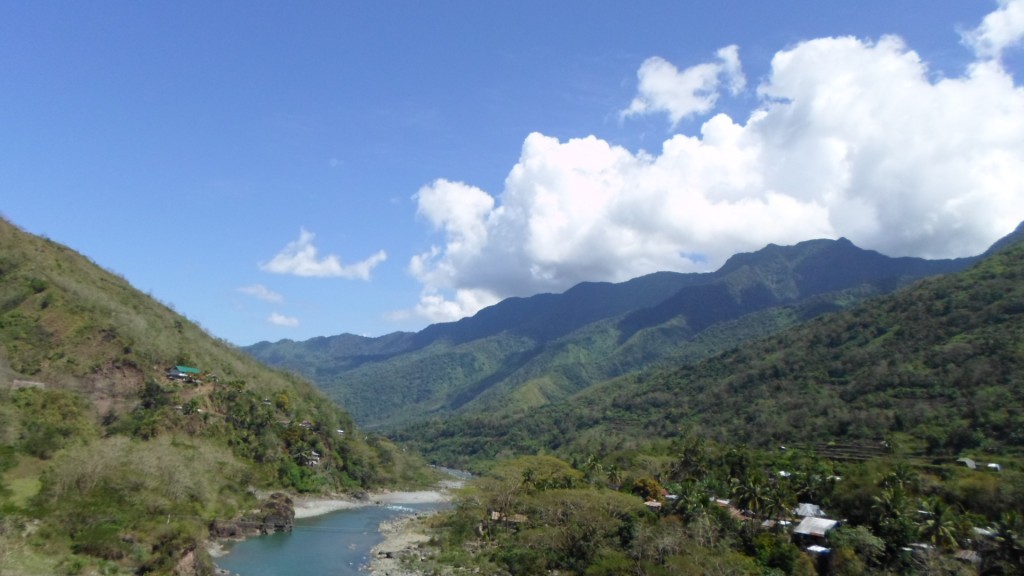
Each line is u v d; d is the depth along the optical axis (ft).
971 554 288.92
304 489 577.84
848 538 305.73
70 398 427.74
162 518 333.62
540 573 334.85
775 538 320.70
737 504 370.94
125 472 351.46
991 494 337.11
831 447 553.64
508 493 473.67
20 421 370.12
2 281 538.88
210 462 470.39
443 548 403.54
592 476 510.17
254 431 582.35
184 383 565.94
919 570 279.08
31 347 481.05
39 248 639.76
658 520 360.28
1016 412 481.87
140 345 560.61
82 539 286.25
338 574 338.34
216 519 399.24
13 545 263.49
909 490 360.48
